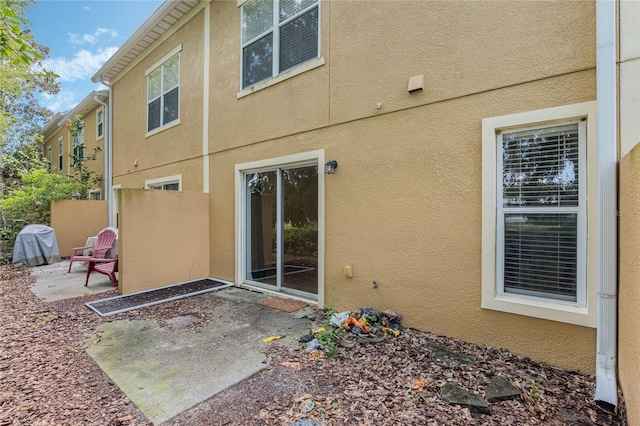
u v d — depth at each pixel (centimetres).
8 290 627
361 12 444
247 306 513
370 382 282
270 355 341
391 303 416
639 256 193
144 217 609
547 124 312
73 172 1372
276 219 576
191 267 677
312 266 521
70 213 1045
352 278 456
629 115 261
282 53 555
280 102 551
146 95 909
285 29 548
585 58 289
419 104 391
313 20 507
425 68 386
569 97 297
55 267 870
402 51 405
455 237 364
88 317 469
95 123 1270
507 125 329
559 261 310
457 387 267
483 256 343
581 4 291
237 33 634
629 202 220
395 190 411
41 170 1128
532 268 325
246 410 247
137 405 254
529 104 317
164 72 841
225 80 659
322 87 490
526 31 319
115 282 654
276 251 579
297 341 376
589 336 288
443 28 372
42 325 438
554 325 304
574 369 294
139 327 428
